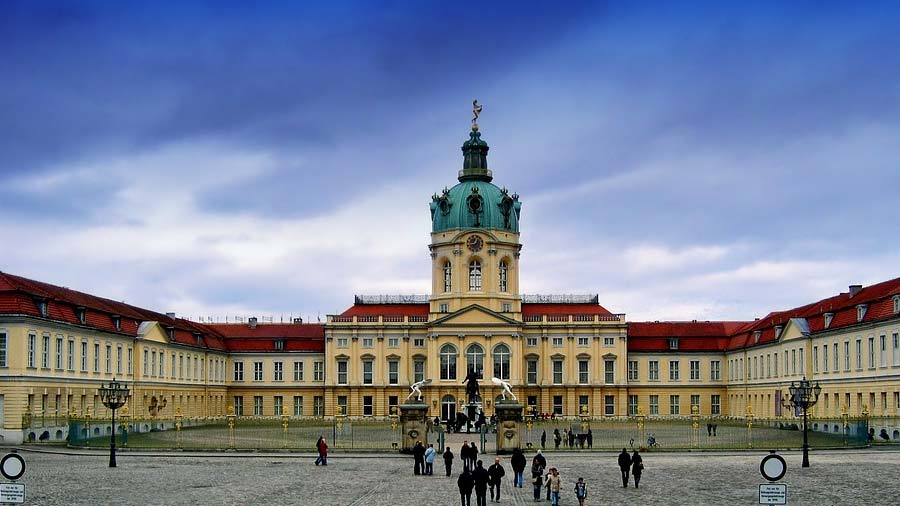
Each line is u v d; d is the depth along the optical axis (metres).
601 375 191.12
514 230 195.38
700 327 199.12
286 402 195.75
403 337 191.88
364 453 101.06
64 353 124.50
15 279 120.38
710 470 80.38
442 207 195.25
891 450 102.12
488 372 186.62
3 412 112.50
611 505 58.28
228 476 74.62
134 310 160.00
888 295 122.50
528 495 65.38
